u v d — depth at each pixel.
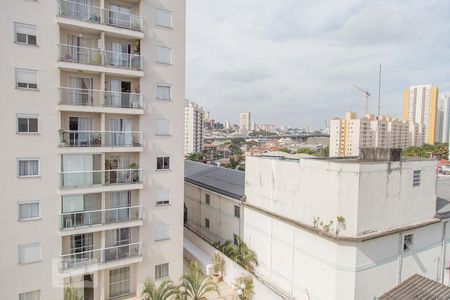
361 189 18.42
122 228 23.80
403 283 18.34
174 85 24.78
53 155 20.59
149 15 23.52
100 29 21.38
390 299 17.17
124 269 24.23
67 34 21.67
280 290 23.72
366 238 18.36
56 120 20.58
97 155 22.44
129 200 24.17
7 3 18.89
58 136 20.62
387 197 19.73
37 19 19.72
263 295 22.19
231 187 32.25
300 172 21.86
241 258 26.70
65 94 21.30
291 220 22.14
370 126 134.00
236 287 23.64
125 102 23.19
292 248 22.55
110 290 23.75
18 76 19.39
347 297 18.80
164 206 24.94
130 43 23.80
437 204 24.84
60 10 20.25
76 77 22.08
